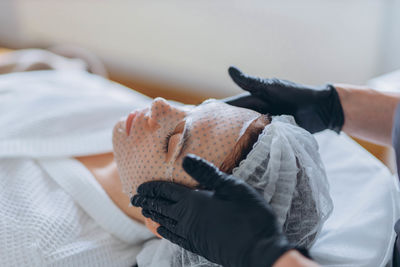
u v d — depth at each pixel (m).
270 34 1.91
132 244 0.84
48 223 0.75
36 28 2.42
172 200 0.63
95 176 0.88
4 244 0.70
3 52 1.69
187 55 2.12
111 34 2.26
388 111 0.87
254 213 0.55
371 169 0.94
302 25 1.83
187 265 0.71
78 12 2.28
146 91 2.23
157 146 0.66
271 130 0.66
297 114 0.85
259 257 0.52
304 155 0.66
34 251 0.70
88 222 0.82
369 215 0.81
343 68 1.83
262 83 0.80
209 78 2.12
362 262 0.71
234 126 0.66
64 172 0.85
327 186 0.69
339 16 1.75
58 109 0.99
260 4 1.87
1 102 0.99
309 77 1.91
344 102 0.88
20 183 0.80
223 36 2.01
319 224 0.66
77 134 0.95
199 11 2.00
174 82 2.21
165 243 0.75
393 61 1.72
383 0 1.65
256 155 0.64
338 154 0.99
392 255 0.73
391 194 0.86
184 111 0.68
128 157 0.70
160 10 2.08
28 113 0.96
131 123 0.72
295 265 0.49
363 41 1.75
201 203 0.59
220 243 0.56
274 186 0.63
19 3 2.35
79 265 0.74
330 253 0.72
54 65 1.39
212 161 0.64
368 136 0.90
